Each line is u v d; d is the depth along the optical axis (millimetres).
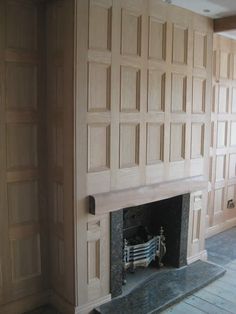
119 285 2982
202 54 3455
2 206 2674
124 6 2719
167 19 3061
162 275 3365
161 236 3494
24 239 2818
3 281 2736
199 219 3680
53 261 2928
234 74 4496
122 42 2744
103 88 2670
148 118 3020
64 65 2564
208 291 3186
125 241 3178
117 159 2830
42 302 2945
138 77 2902
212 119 4277
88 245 2738
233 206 4902
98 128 2684
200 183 3529
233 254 4027
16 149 2705
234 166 4809
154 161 3133
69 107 2553
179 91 3271
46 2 2689
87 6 2492
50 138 2807
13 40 2605
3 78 2582
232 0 2951
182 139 3371
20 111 2689
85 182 2645
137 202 2914
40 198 2867
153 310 2797
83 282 2740
